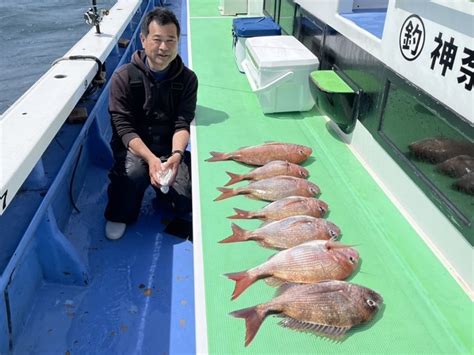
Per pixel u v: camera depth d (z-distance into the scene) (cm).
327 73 308
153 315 234
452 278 191
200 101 353
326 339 162
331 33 321
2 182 178
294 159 272
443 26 187
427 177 211
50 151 281
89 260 267
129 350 217
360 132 279
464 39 174
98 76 328
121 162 277
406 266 197
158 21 255
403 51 221
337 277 187
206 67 426
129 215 285
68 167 273
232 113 335
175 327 228
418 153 216
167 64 268
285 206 223
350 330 166
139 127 292
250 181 254
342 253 191
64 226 288
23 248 208
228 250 204
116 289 249
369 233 217
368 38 260
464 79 176
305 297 170
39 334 223
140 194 285
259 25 414
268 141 296
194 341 221
